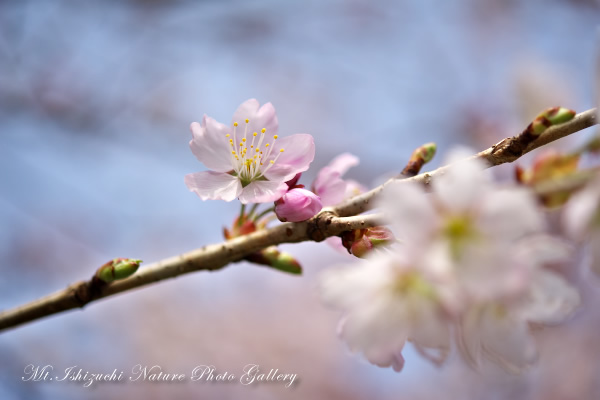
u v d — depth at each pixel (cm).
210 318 76
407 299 28
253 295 79
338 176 32
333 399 72
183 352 72
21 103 63
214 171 31
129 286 32
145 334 72
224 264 32
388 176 32
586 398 62
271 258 32
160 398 68
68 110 64
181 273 32
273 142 31
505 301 28
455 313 28
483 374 29
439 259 27
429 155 31
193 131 31
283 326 77
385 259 28
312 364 75
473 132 73
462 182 27
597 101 29
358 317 28
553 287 28
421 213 27
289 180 31
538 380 64
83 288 31
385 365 29
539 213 28
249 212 32
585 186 28
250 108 32
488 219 27
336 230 30
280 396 72
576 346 64
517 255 27
